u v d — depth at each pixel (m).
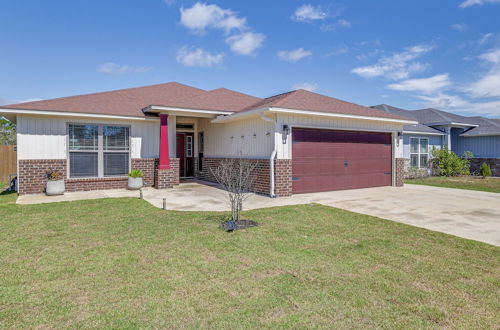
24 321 2.72
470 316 2.82
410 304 3.04
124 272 3.82
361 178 12.06
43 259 4.25
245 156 11.63
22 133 10.30
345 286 3.45
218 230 5.76
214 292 3.30
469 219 6.77
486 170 17.53
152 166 12.57
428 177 18.23
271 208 7.90
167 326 2.65
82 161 11.30
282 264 4.09
